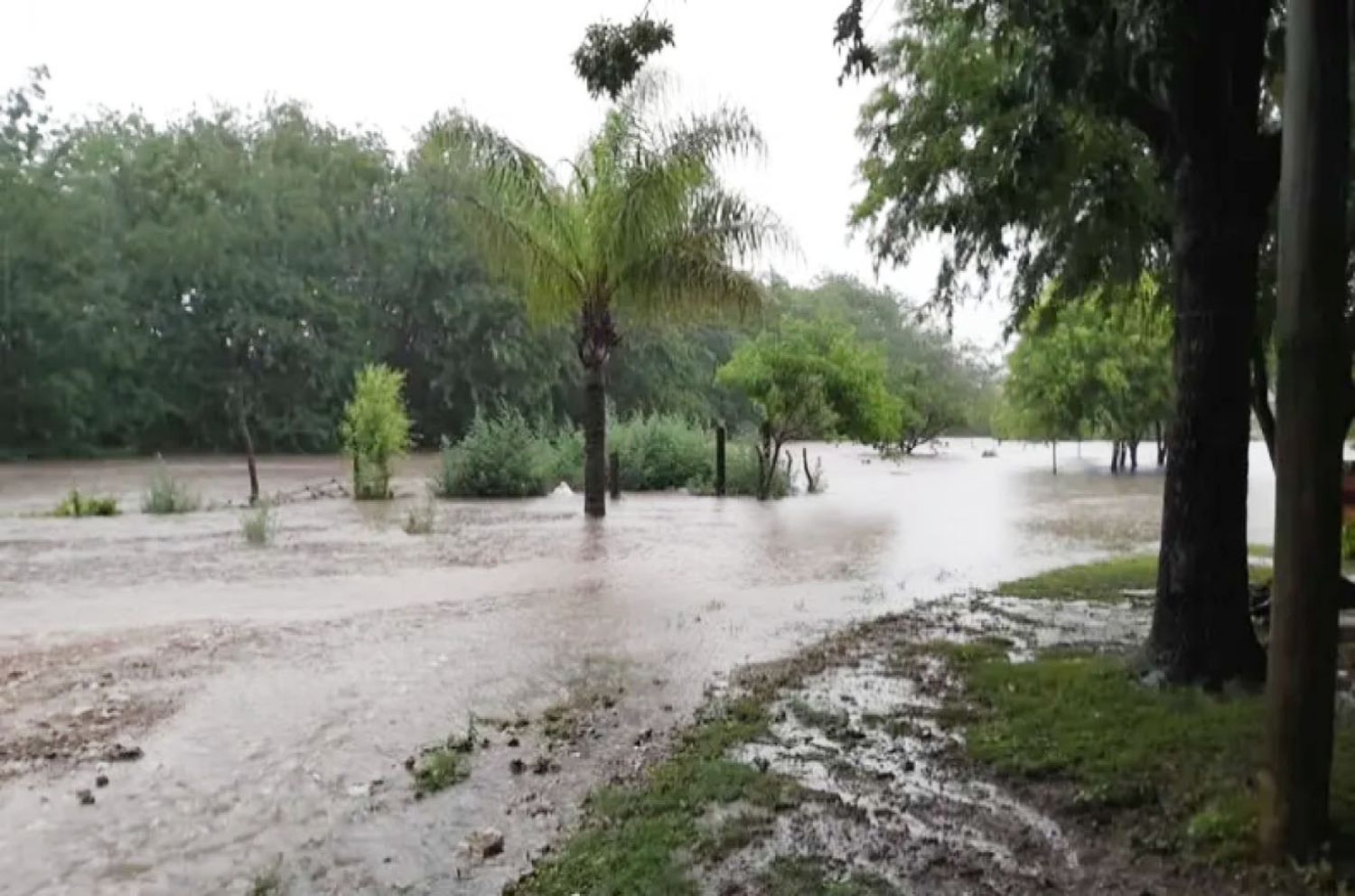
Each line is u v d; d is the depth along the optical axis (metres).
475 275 41.44
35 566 10.72
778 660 6.55
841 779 4.35
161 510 16.66
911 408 39.31
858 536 13.49
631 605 8.52
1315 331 3.28
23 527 14.51
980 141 8.30
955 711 5.26
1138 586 9.04
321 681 6.11
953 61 8.27
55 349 37.22
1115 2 4.53
